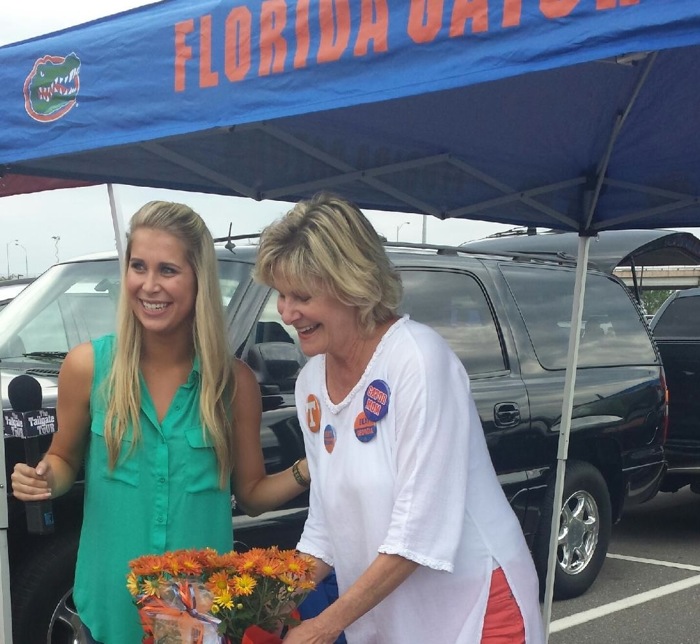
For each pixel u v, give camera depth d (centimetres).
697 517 754
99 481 212
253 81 187
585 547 515
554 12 151
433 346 180
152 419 210
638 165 323
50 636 311
